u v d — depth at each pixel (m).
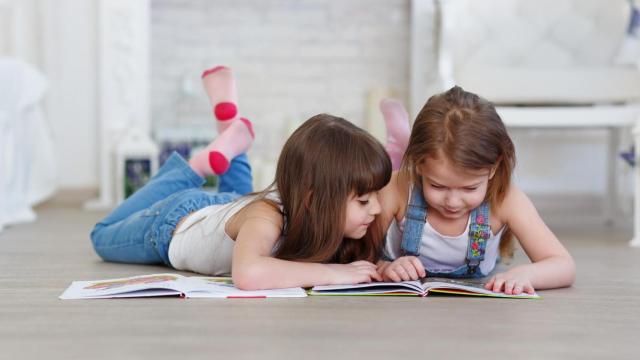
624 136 3.54
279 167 1.38
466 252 1.47
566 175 3.82
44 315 1.14
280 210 1.38
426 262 1.51
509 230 1.57
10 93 2.89
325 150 1.32
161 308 1.19
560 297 1.35
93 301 1.25
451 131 1.25
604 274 1.71
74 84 4.00
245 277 1.28
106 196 3.82
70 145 4.01
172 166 1.88
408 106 4.15
